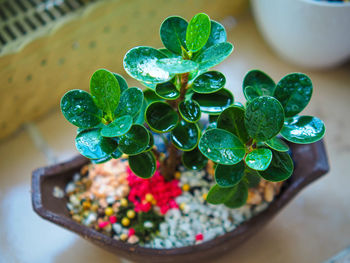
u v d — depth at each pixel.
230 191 0.32
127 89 0.29
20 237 0.45
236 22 0.63
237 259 0.43
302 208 0.46
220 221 0.38
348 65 0.58
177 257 0.34
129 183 0.38
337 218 0.45
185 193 0.39
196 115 0.30
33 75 0.47
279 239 0.44
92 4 0.48
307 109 0.54
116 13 0.49
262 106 0.28
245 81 0.32
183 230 0.37
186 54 0.29
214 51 0.28
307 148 0.37
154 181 0.38
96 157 0.28
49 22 0.48
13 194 0.48
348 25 0.48
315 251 0.44
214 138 0.29
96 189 0.38
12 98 0.48
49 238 0.45
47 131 0.52
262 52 0.60
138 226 0.37
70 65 0.50
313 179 0.35
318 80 0.57
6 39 0.47
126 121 0.27
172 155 0.36
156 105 0.30
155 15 0.53
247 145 0.31
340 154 0.50
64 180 0.39
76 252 0.44
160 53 0.28
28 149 0.51
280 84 0.31
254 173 0.31
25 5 0.50
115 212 0.38
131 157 0.31
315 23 0.48
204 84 0.29
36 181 0.36
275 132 0.28
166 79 0.27
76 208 0.38
